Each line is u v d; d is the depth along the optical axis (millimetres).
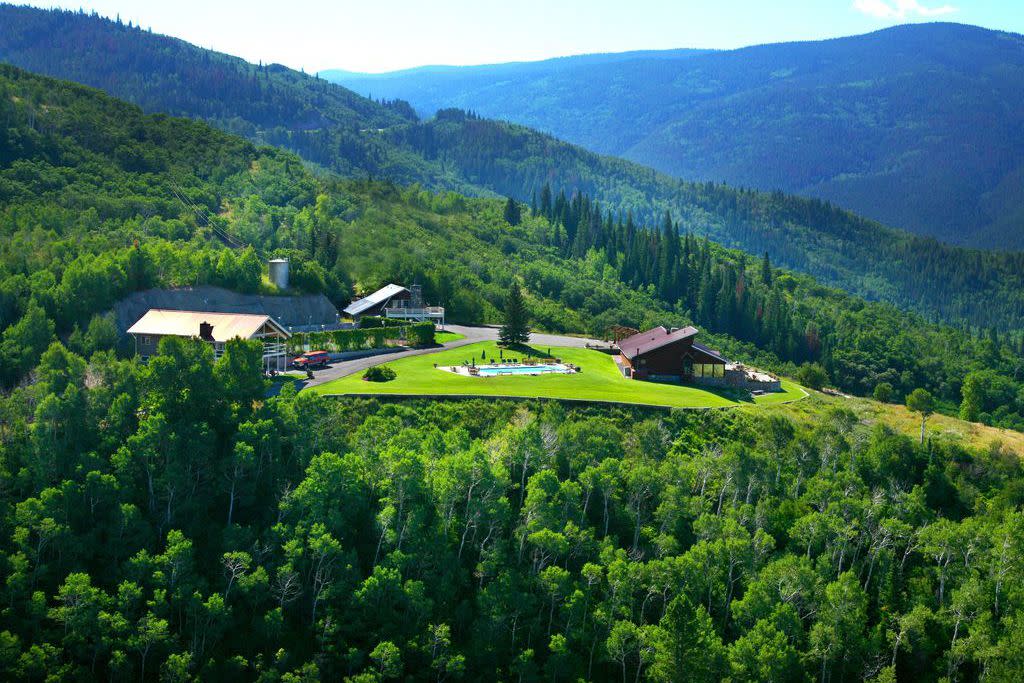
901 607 98000
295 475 98312
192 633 82062
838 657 91125
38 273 139750
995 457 131250
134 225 189750
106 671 79438
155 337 135250
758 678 85062
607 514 102312
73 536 85188
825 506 109312
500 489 97812
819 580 94438
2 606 80250
